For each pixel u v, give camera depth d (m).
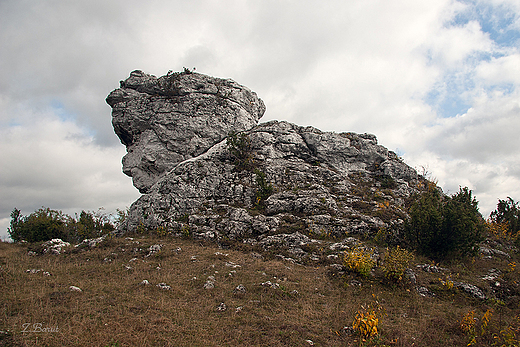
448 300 14.54
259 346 9.79
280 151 34.03
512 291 15.58
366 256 16.86
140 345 9.45
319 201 26.28
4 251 23.02
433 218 20.20
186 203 27.75
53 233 35.66
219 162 31.80
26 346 9.05
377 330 10.93
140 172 35.81
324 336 10.62
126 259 19.70
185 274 16.45
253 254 20.64
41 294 13.35
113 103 38.72
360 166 34.84
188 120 35.66
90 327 10.52
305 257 19.62
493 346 10.18
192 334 10.44
